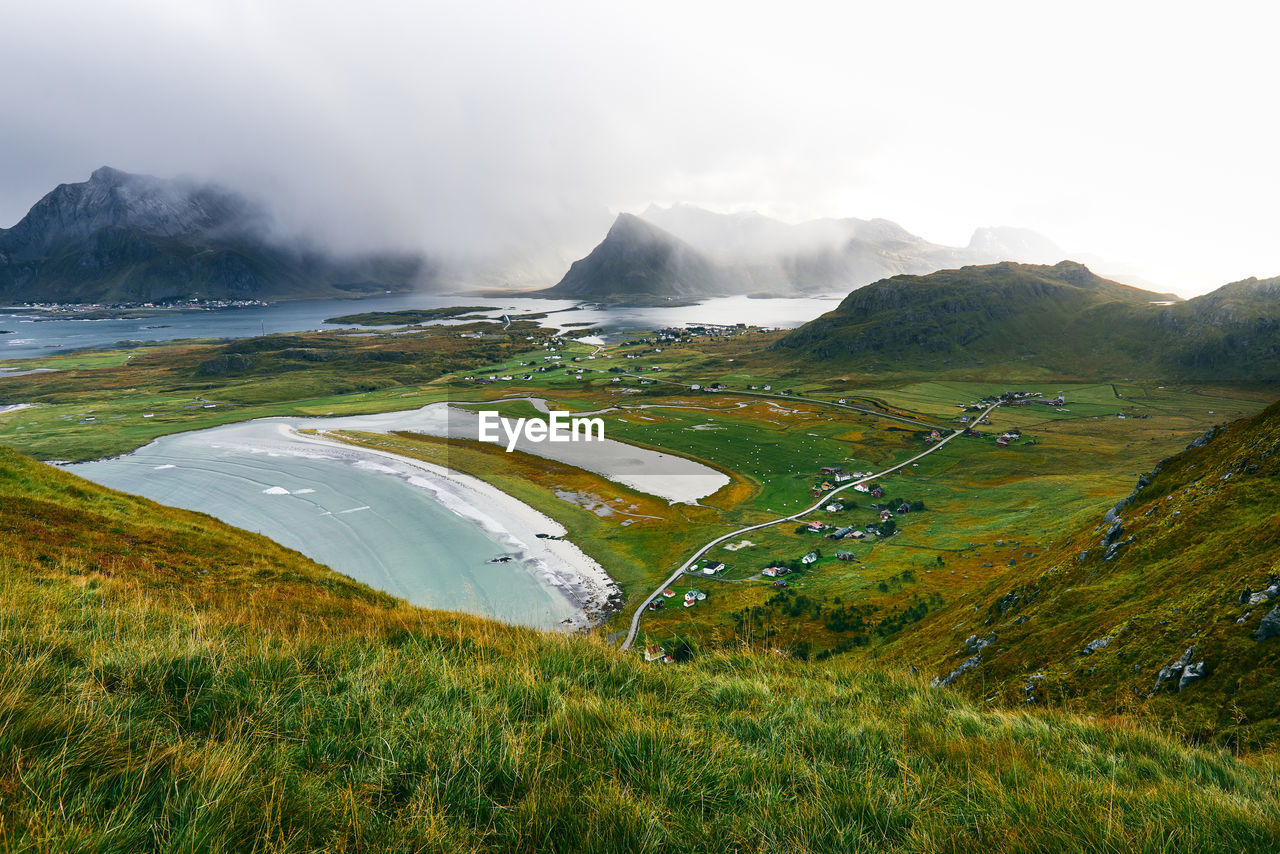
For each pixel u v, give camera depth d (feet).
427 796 14.37
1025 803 15.66
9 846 9.18
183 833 10.82
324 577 116.16
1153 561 132.98
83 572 57.98
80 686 16.19
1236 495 133.80
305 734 17.16
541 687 21.93
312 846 12.26
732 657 36.83
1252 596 82.48
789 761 18.62
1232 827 15.08
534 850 13.10
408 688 21.50
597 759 16.90
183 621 26.25
